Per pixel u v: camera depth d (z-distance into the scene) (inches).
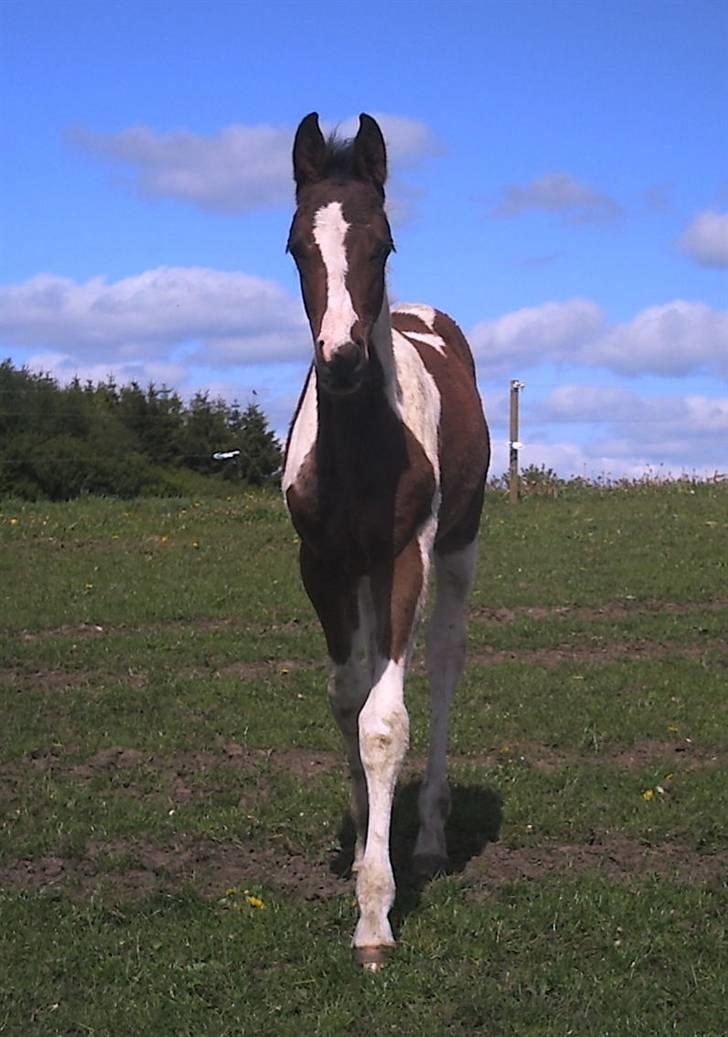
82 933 209.8
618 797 273.7
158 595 510.9
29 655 415.8
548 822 259.1
